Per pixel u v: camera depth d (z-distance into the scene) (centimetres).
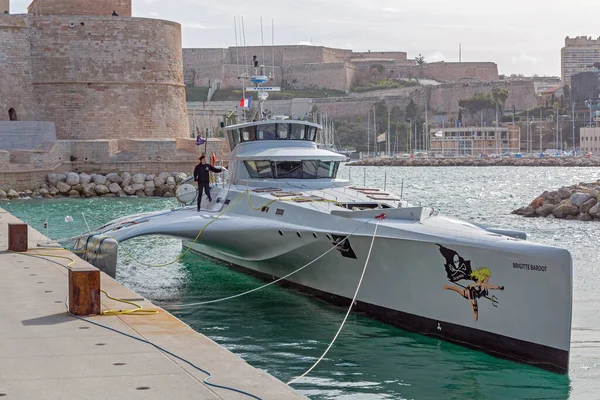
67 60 7225
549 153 19012
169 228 2302
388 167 16075
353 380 1490
